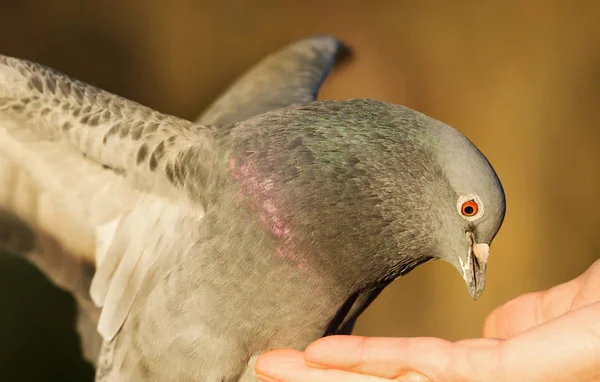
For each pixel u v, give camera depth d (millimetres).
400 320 3947
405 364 2771
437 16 4176
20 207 2832
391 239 2811
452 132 2809
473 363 2758
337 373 2787
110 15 4344
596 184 4047
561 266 4020
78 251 2832
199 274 2807
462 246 2805
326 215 2801
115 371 2828
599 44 4082
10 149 2820
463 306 3939
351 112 2811
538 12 4090
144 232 2818
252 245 2803
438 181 2803
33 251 2838
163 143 2818
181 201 2814
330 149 2803
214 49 4387
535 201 4059
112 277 2826
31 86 2816
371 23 4238
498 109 4137
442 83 4180
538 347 2746
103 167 2818
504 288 3986
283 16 4359
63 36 4320
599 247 4008
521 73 4121
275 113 2824
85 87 2826
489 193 2795
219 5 4363
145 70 4383
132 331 2822
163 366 2814
